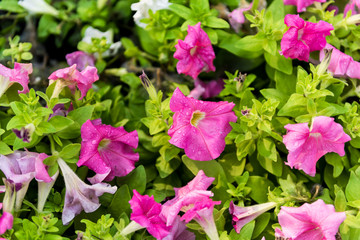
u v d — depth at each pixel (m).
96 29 0.91
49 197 0.75
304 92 0.75
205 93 0.86
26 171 0.72
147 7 0.84
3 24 0.94
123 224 0.72
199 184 0.72
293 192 0.75
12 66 0.85
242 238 0.73
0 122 0.76
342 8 0.87
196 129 0.74
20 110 0.72
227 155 0.79
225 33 0.84
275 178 0.79
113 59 0.90
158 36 0.85
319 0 0.81
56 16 0.92
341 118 0.76
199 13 0.83
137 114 0.85
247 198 0.76
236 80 0.80
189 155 0.74
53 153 0.73
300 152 0.72
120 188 0.75
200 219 0.71
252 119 0.75
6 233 0.71
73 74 0.74
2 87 0.74
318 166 0.79
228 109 0.74
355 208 0.73
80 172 0.75
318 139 0.72
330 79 0.76
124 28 0.94
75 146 0.73
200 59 0.80
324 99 0.77
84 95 0.77
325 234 0.69
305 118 0.75
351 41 0.82
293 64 0.83
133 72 0.89
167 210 0.70
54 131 0.72
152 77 0.88
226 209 0.76
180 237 0.73
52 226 0.71
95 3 0.93
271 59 0.81
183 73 0.82
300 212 0.70
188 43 0.77
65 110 0.77
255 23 0.81
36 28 0.93
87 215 0.75
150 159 0.80
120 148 0.75
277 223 0.74
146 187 0.79
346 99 0.82
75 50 0.93
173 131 0.73
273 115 0.79
